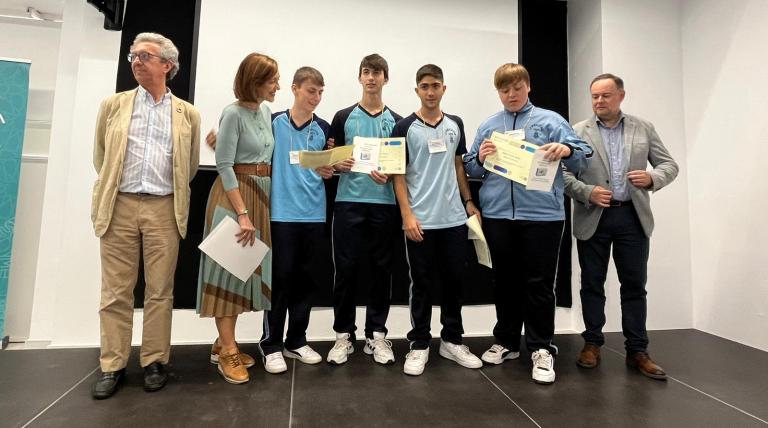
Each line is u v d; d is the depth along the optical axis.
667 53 2.91
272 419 1.45
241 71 1.76
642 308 2.02
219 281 1.75
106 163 1.66
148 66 1.66
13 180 2.48
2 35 2.69
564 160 1.85
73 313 2.42
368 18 2.81
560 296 2.95
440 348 2.20
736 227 2.52
